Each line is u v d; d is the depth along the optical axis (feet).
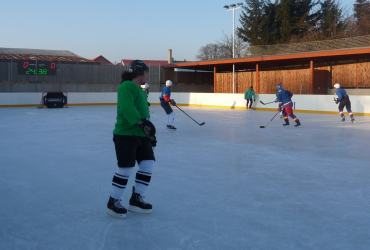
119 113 10.03
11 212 10.73
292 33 134.72
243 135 29.68
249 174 15.80
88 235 8.97
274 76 80.43
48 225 9.65
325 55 66.49
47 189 13.33
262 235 9.00
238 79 88.38
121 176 10.12
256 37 143.95
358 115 51.83
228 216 10.41
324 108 56.34
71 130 33.27
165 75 100.48
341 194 12.75
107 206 10.45
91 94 82.33
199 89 105.40
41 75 85.30
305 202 11.79
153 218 10.23
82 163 18.15
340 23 125.90
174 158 19.52
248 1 147.13
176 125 37.86
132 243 8.50
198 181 14.53
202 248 8.22
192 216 10.41
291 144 24.71
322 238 8.82
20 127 35.78
